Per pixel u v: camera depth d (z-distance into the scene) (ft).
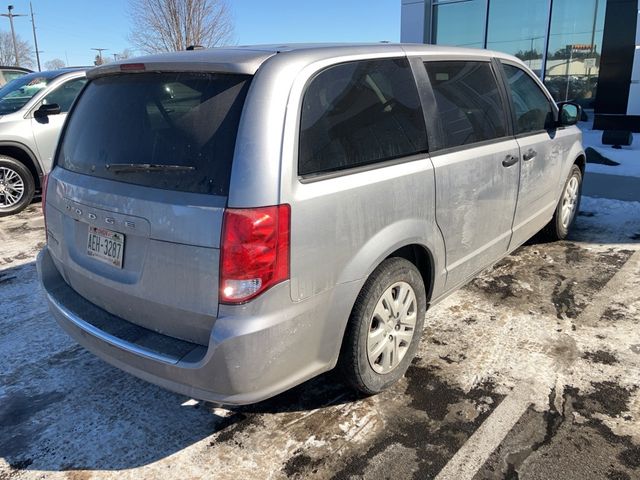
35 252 17.48
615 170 26.08
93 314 8.48
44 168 23.12
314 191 7.41
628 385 9.49
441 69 10.26
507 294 13.17
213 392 7.17
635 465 7.72
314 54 8.00
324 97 7.84
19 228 20.31
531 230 14.10
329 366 8.27
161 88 7.93
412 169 9.00
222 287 6.88
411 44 10.03
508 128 12.07
